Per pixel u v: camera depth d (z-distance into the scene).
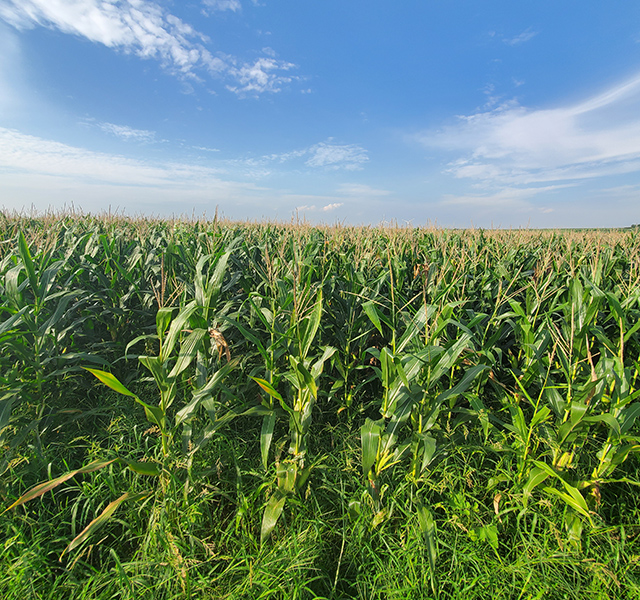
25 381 3.26
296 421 2.61
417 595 2.10
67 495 2.77
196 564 2.11
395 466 2.82
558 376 3.94
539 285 4.37
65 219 9.54
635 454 2.96
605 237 9.27
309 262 4.53
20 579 2.04
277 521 2.51
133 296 5.30
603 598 2.06
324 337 4.45
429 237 8.81
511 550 2.40
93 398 4.04
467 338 2.59
